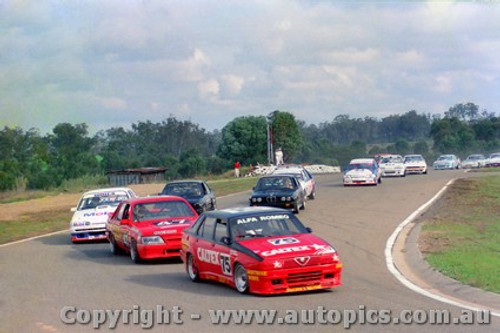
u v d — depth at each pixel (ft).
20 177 177.37
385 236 63.46
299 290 37.96
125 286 44.16
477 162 200.85
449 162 198.29
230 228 41.01
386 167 159.22
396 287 40.04
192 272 44.98
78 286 44.98
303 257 37.86
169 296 39.99
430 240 57.77
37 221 99.25
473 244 54.60
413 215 79.71
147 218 56.08
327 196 112.06
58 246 69.56
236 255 39.37
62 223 94.58
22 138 212.84
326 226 72.84
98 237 71.00
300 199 88.94
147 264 53.72
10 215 109.91
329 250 38.78
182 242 46.32
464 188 111.75
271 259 37.58
